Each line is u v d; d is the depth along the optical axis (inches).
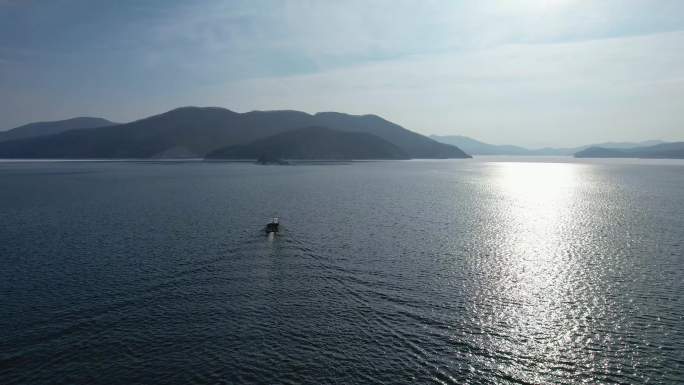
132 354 1114.7
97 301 1450.5
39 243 2240.4
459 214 3265.3
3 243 2240.4
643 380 1012.5
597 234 2517.2
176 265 1850.4
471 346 1160.8
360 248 2151.8
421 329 1254.3
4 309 1378.0
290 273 1750.7
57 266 1830.7
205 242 2262.6
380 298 1486.2
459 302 1450.5
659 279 1672.0
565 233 2544.3
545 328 1262.3
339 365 1065.5
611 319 1318.9
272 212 3292.3
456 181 6806.1
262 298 1485.0
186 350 1135.0
